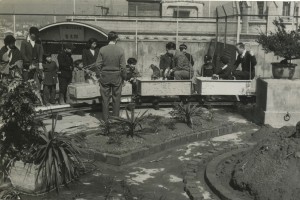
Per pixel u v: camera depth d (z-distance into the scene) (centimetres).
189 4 2134
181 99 1147
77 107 1077
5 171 614
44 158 595
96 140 773
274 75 996
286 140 602
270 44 957
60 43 1648
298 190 527
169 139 805
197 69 1791
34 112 631
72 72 1194
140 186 617
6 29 1748
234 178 588
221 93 1110
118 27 1902
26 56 1042
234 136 893
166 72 1161
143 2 2148
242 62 1173
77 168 652
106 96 930
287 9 1870
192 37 1908
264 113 956
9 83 618
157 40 1753
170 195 585
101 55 913
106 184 620
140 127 830
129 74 1138
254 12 1789
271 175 553
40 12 2008
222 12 1736
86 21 1898
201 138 863
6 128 629
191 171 671
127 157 709
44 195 582
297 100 955
